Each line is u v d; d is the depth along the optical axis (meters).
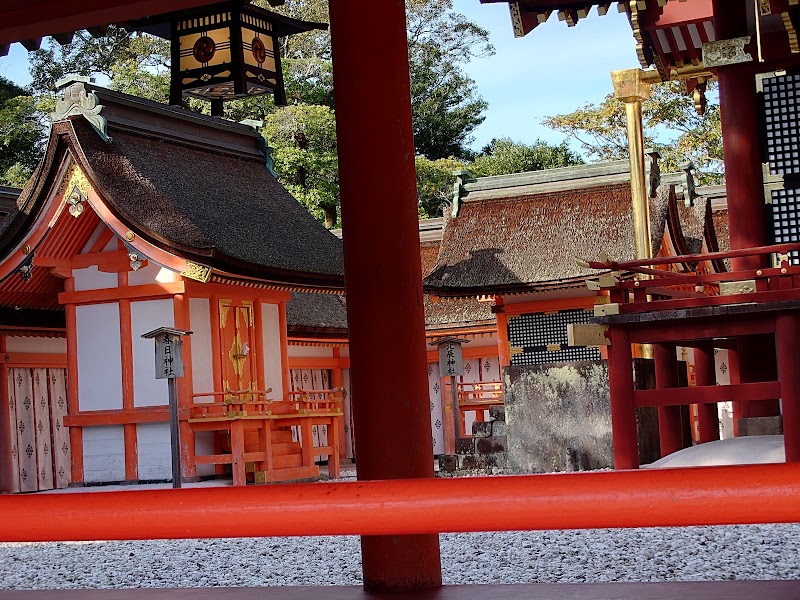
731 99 12.29
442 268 21.80
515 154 45.34
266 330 19.94
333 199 35.72
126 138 18.69
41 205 17.61
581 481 2.39
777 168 12.20
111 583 8.30
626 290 10.50
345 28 5.56
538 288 20.91
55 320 19.48
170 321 17.81
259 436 17.69
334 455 19.33
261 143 22.47
